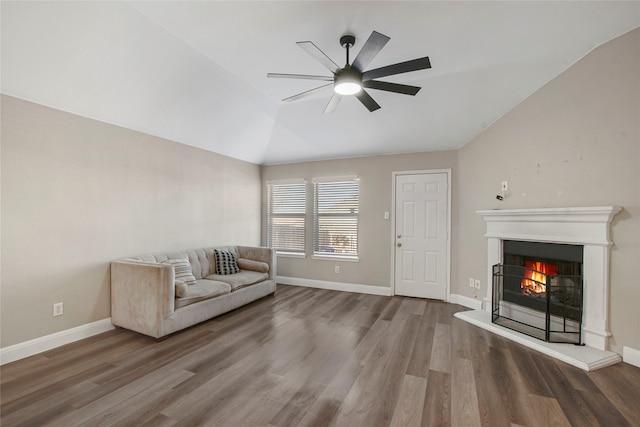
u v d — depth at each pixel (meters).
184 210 4.22
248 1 2.21
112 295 3.24
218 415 1.86
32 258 2.67
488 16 2.32
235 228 5.21
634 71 2.45
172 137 4.00
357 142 4.73
